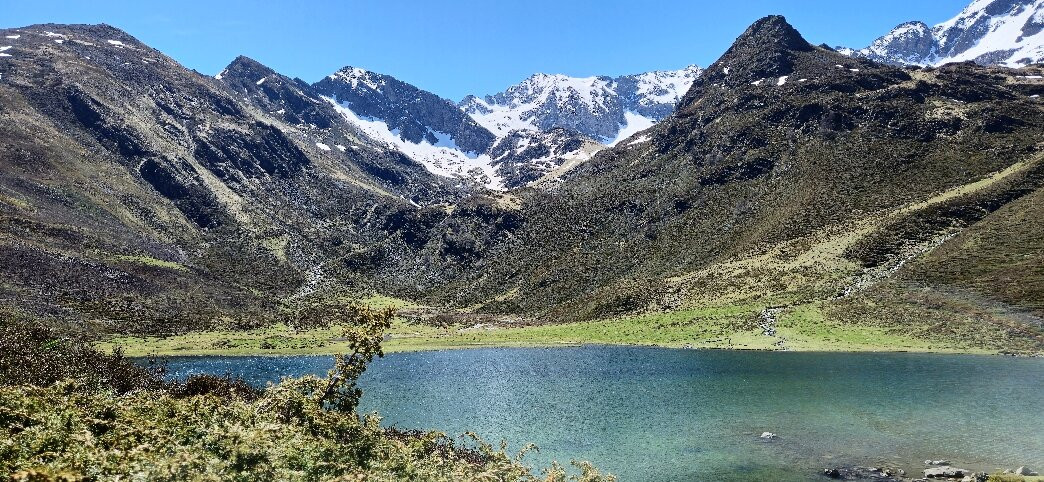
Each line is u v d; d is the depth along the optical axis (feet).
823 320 299.17
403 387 191.42
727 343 290.56
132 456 43.29
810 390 162.09
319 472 51.75
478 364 256.32
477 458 79.20
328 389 71.41
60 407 54.90
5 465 41.32
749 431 118.62
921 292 300.81
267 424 52.95
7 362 84.53
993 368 192.13
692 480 90.12
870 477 87.97
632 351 290.76
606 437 118.73
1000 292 276.21
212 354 322.96
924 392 153.48
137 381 101.50
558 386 187.11
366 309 75.00
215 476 40.75
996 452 98.02
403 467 56.29
